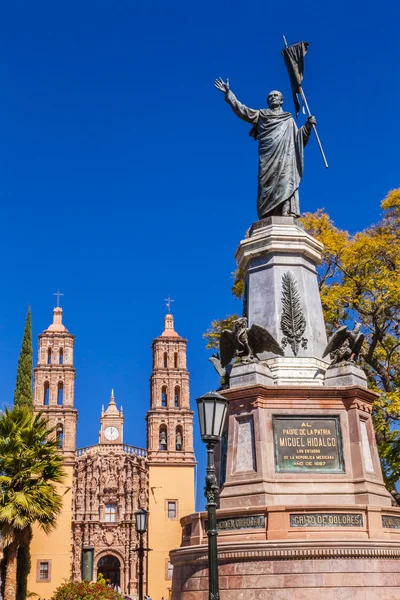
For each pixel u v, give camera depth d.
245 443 15.51
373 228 34.31
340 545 13.53
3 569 31.67
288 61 20.14
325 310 31.38
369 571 13.52
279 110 19.86
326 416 15.76
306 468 15.29
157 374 74.62
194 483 69.94
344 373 16.23
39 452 31.17
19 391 54.22
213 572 11.70
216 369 17.73
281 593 13.31
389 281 29.89
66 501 65.69
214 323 35.62
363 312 31.20
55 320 76.31
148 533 67.62
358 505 14.41
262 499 14.71
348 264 31.61
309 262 18.73
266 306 17.88
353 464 15.41
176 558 15.25
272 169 19.08
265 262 18.33
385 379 30.81
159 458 70.44
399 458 28.38
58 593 19.38
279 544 13.55
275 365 16.83
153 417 72.38
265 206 19.06
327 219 33.94
